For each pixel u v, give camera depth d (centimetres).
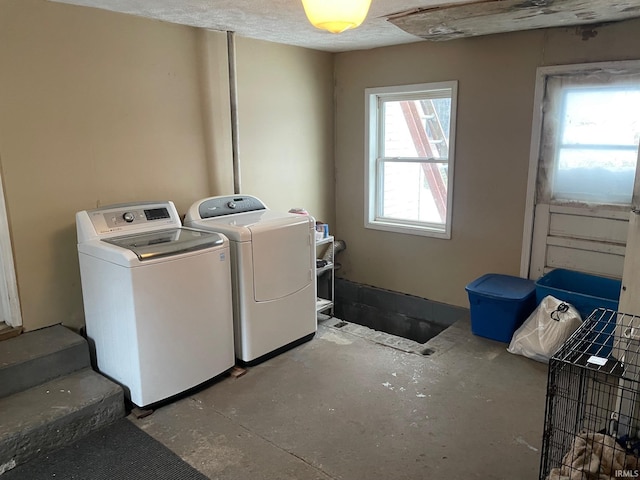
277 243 316
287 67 410
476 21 308
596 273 345
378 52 423
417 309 440
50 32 272
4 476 219
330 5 160
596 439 198
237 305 307
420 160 428
